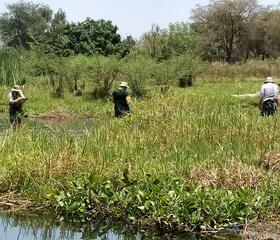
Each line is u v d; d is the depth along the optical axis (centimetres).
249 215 847
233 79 4503
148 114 1480
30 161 1039
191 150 1173
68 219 899
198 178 994
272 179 958
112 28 5922
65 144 1108
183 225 834
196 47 4744
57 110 2534
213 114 1382
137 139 1248
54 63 3025
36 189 984
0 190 1002
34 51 3145
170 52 4462
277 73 4856
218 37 8019
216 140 1245
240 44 8244
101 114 2475
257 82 4291
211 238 805
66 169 1012
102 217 897
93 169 1010
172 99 1761
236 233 812
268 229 820
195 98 1881
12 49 3500
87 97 2944
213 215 832
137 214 870
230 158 1093
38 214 918
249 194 881
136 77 2869
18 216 909
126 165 1037
